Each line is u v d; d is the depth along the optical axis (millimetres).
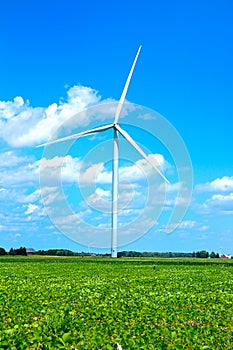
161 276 40938
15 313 18219
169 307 20469
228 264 68000
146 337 13672
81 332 14531
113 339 13992
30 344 12945
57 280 35562
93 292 26172
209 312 19344
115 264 62969
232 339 14484
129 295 25047
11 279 36594
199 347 13094
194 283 33781
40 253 105688
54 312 18375
